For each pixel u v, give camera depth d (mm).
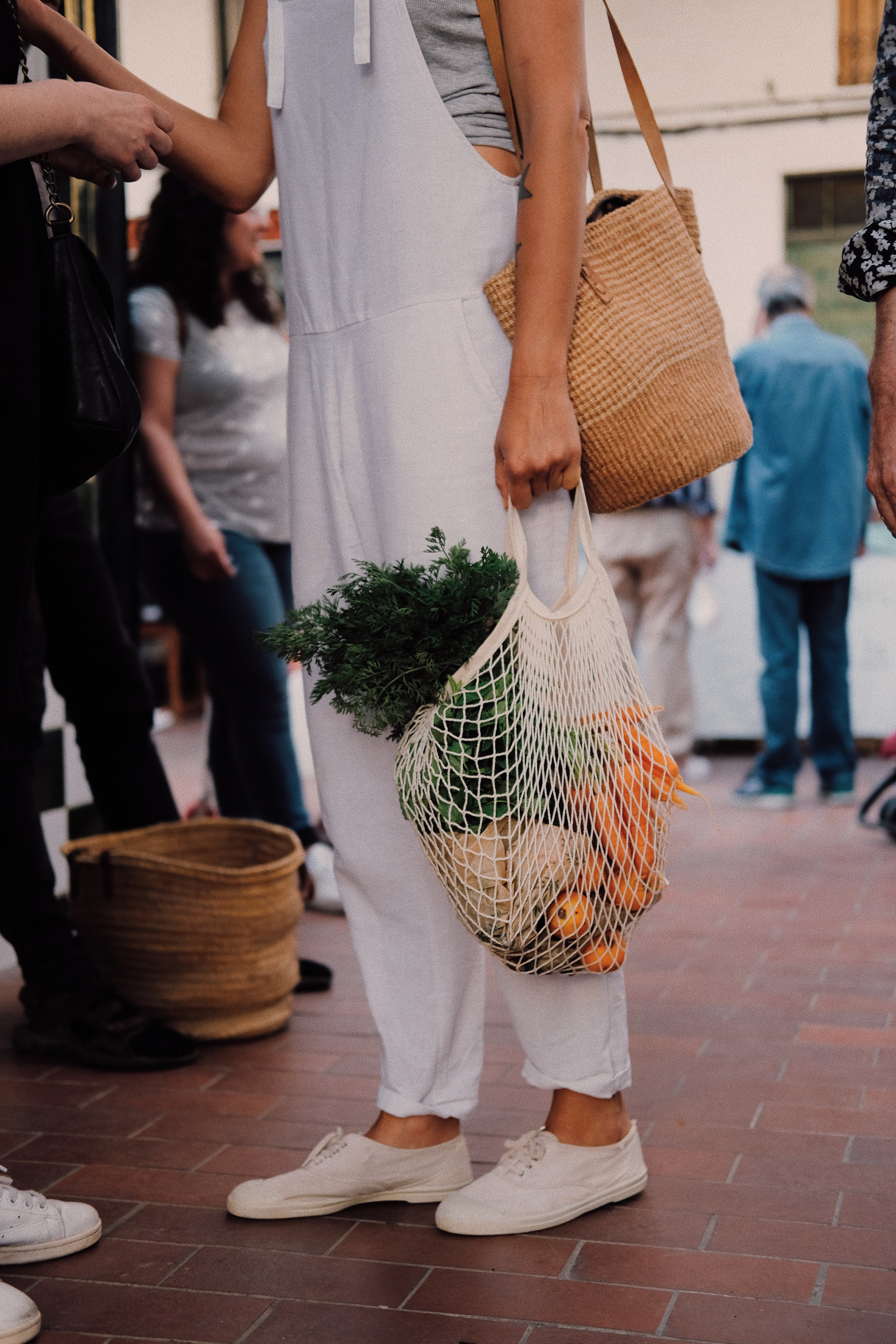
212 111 6469
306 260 2051
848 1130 2426
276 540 4078
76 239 1881
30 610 2867
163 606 4031
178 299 3912
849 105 6934
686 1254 1974
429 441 1936
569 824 1846
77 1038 2861
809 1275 1904
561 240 1852
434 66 1925
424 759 1833
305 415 2102
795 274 5730
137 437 3887
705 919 3994
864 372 5652
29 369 1756
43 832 3293
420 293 1924
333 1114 2572
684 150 7125
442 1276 1932
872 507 6836
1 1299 1761
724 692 7164
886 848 4949
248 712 4051
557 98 1859
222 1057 2912
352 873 2146
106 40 3754
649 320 1911
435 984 2129
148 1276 1951
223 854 3355
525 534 1959
